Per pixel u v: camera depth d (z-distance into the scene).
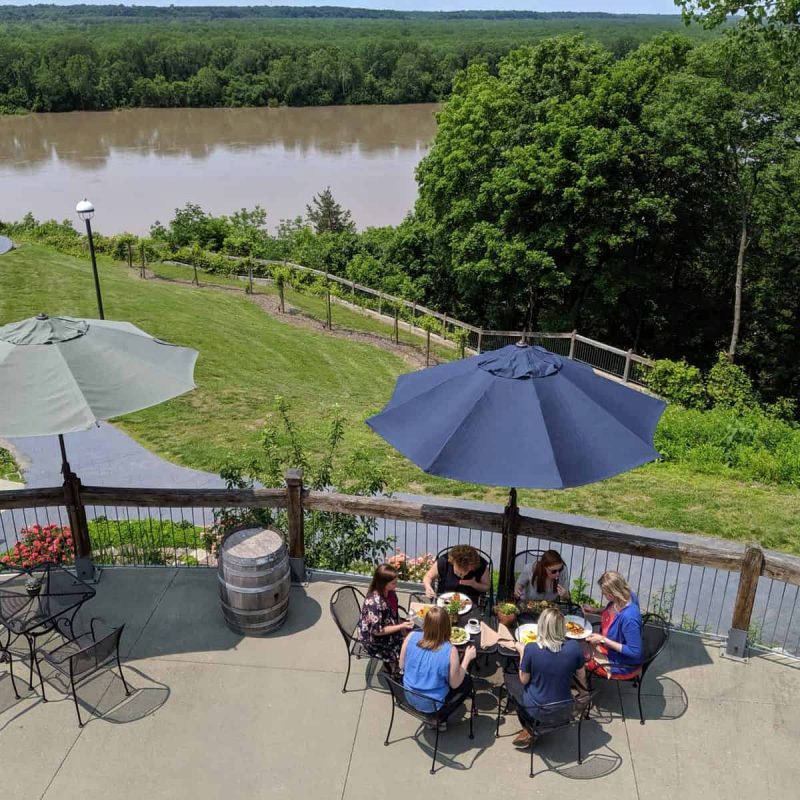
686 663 6.92
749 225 29.27
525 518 7.25
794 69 23.31
